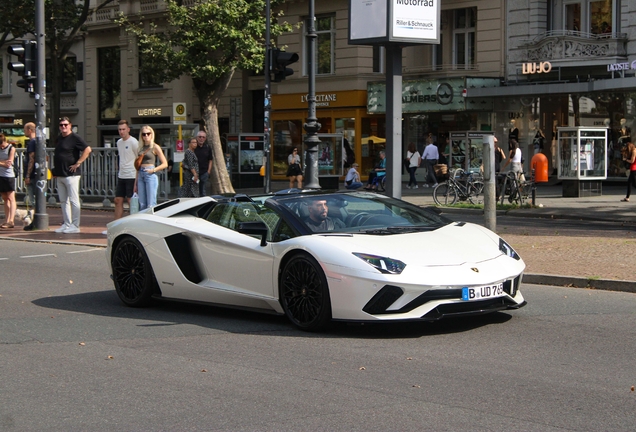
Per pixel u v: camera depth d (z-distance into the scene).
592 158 24.23
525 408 5.22
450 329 7.57
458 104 32.47
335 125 36.81
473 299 7.02
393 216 8.25
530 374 6.04
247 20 26.19
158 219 8.98
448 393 5.58
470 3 33.38
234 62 26.81
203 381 6.00
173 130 27.00
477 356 6.58
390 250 7.20
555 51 30.59
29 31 34.50
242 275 8.09
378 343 7.07
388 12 14.23
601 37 29.77
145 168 14.84
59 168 16.53
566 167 24.25
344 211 8.14
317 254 7.27
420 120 35.09
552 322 7.84
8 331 7.93
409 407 5.27
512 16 32.09
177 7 26.44
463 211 21.81
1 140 17.56
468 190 23.33
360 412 5.18
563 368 6.20
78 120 47.16
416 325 7.75
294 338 7.34
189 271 8.61
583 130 23.92
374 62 36.41
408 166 31.89
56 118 36.34
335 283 7.13
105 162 24.92
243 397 5.57
